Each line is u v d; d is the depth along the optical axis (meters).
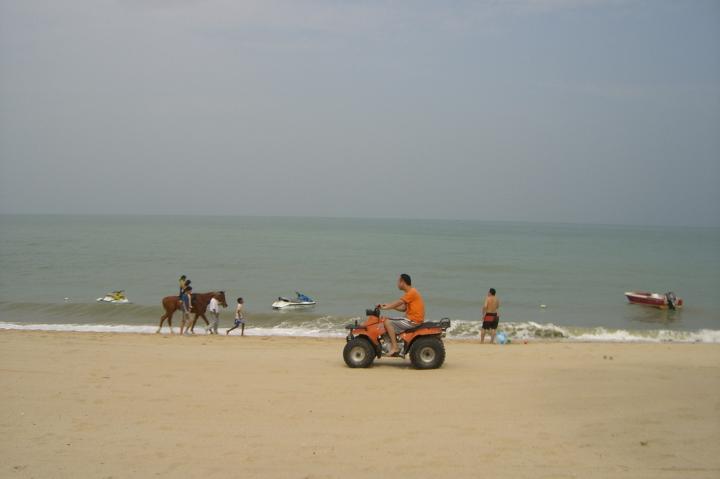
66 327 22.06
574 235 164.75
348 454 6.45
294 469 6.01
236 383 10.12
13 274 43.22
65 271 45.50
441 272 49.84
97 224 193.00
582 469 5.93
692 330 23.36
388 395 9.17
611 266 57.78
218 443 6.88
